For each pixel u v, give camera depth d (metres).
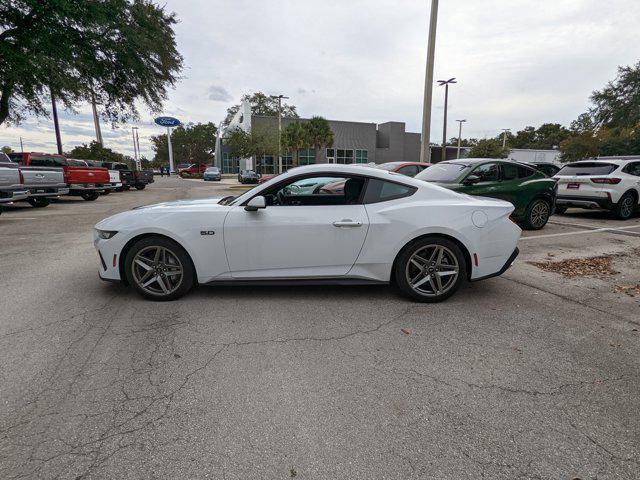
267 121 48.31
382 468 1.85
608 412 2.27
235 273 3.89
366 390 2.47
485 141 45.47
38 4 14.29
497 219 3.96
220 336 3.20
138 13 17.58
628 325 3.49
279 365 2.76
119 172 20.86
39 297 4.06
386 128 54.69
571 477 1.81
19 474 1.78
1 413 2.21
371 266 3.89
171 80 20.00
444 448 1.98
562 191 10.09
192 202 4.32
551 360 2.86
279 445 1.99
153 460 1.88
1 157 12.43
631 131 32.47
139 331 3.27
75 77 16.27
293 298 4.06
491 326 3.45
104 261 3.93
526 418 2.22
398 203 3.89
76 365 2.73
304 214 3.81
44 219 10.21
